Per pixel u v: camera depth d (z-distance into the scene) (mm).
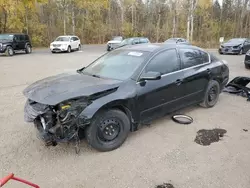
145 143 3715
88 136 3295
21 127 4277
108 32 41906
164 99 4148
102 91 3344
